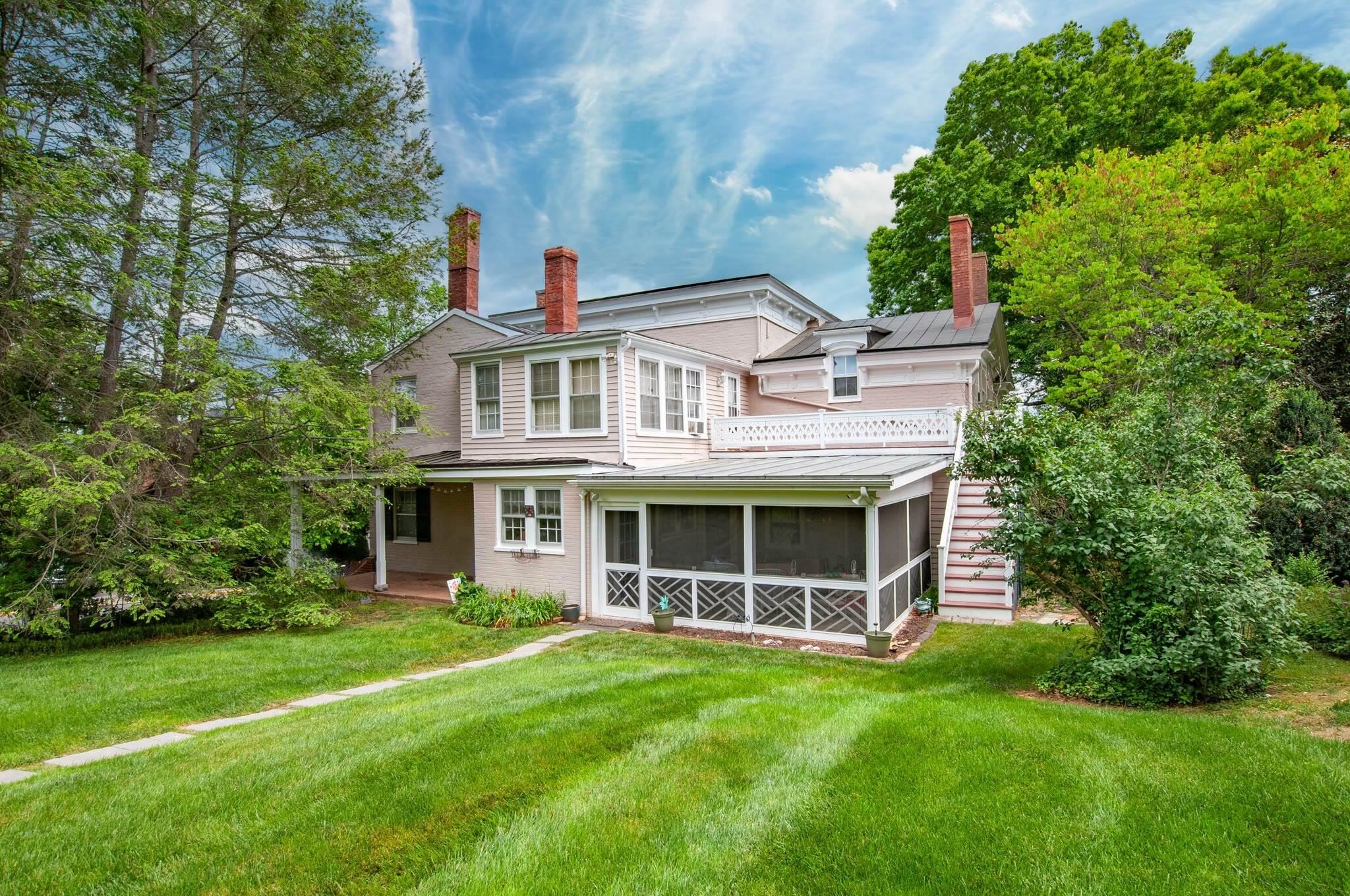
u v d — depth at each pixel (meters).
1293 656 7.91
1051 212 18.33
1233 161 17.91
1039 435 7.96
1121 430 8.12
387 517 20.97
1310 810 4.20
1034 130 27.66
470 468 15.48
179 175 13.18
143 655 10.91
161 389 12.91
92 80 12.27
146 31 12.01
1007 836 4.11
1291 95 24.28
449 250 16.66
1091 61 28.91
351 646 11.41
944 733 5.86
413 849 4.20
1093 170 17.92
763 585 12.03
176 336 12.96
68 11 11.05
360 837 4.34
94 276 11.84
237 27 12.98
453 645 11.54
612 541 14.00
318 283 14.59
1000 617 12.25
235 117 14.09
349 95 14.73
